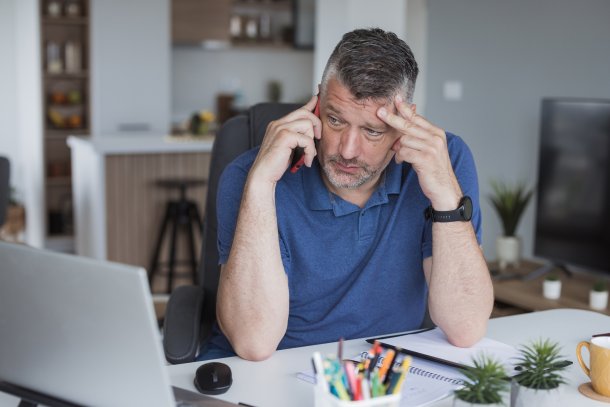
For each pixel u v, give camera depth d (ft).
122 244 15.12
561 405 3.76
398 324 5.57
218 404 3.97
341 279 5.41
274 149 4.98
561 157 10.85
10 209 19.61
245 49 25.07
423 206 5.49
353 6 16.24
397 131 4.98
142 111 20.02
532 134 14.34
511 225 11.30
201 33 22.76
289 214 5.37
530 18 14.16
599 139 10.27
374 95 4.71
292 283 5.44
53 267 3.40
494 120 14.99
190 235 15.23
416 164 4.98
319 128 5.04
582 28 13.34
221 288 5.05
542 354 3.83
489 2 14.83
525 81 14.38
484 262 5.08
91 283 3.32
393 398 3.38
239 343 4.84
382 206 5.45
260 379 4.43
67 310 3.45
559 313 5.76
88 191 15.71
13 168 20.80
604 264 10.34
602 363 4.08
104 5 19.27
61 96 19.44
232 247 5.03
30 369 3.71
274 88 25.38
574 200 10.68
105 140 15.52
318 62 18.01
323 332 5.44
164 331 5.33
